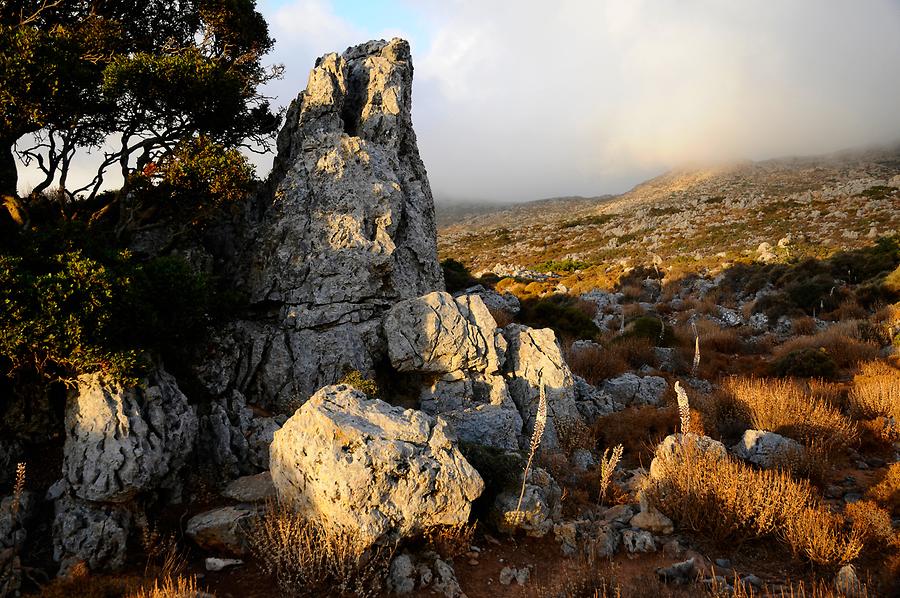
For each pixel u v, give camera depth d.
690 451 9.16
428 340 12.27
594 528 8.45
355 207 14.35
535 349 13.43
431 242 17.03
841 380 17.36
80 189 14.09
